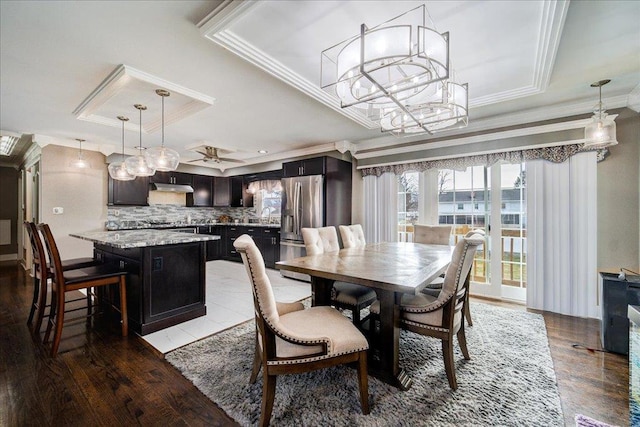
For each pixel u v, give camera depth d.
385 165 4.52
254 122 3.75
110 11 1.66
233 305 3.35
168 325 2.71
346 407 1.60
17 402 1.65
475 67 2.31
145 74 2.42
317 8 1.63
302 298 3.60
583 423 1.49
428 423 1.49
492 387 1.79
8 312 3.13
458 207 3.97
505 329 2.66
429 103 2.10
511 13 1.68
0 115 3.45
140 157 3.29
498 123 3.53
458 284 1.74
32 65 2.28
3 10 1.63
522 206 3.53
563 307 3.09
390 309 1.79
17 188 6.71
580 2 1.62
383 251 2.83
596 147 2.82
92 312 3.10
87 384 1.82
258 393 1.73
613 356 2.17
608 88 2.71
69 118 3.56
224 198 7.15
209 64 2.28
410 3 1.60
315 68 2.31
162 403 1.65
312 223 4.63
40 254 2.62
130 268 2.71
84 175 4.88
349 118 3.52
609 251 2.91
